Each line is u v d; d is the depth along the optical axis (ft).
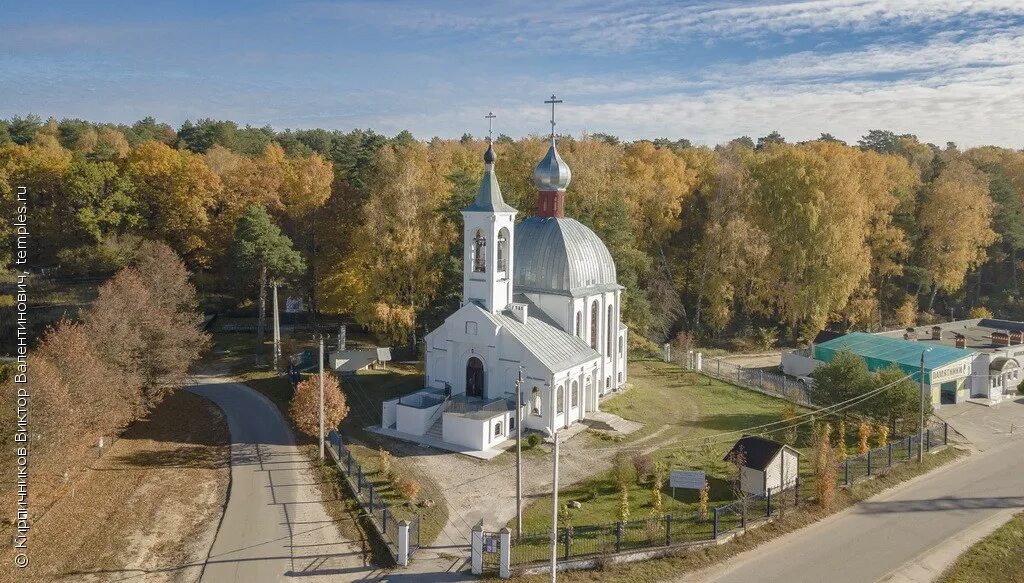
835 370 190.49
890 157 388.98
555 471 100.22
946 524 132.98
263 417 178.29
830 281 276.21
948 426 194.39
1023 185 405.18
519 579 106.01
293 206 283.79
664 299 291.17
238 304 293.64
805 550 121.08
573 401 180.55
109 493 131.95
